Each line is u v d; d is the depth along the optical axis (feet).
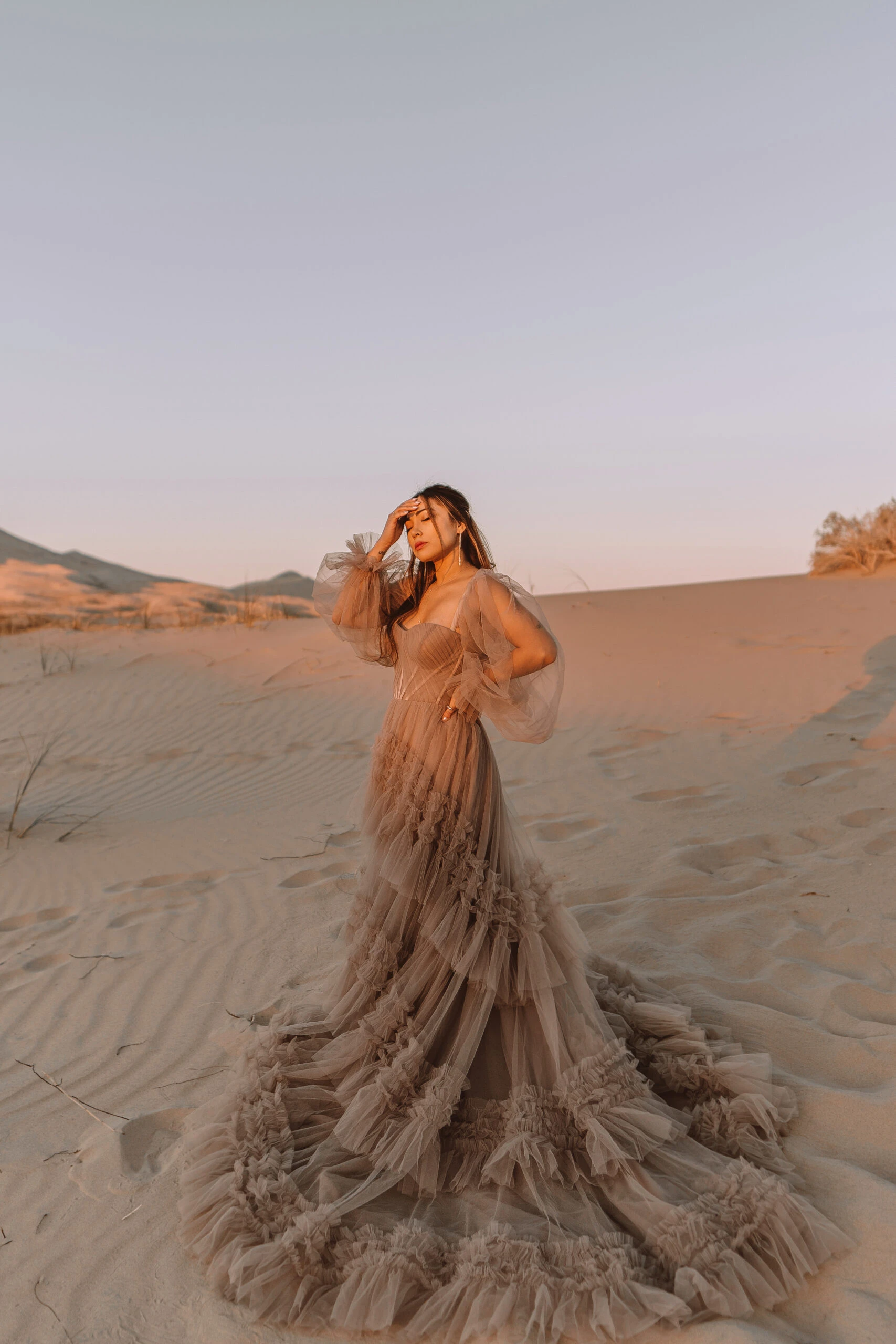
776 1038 11.25
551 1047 9.49
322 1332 7.64
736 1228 8.04
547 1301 7.47
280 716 34.40
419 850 9.92
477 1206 8.79
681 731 27.37
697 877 16.26
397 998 9.90
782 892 15.28
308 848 20.67
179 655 43.96
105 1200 9.39
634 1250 8.05
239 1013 13.14
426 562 11.14
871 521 53.01
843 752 23.24
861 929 13.73
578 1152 9.12
